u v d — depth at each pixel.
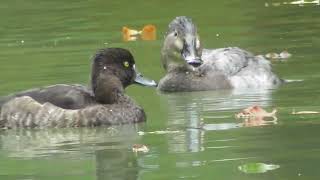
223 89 17.61
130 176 11.62
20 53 20.52
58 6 27.50
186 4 26.89
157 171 11.78
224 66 18.00
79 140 13.83
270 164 11.78
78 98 15.03
